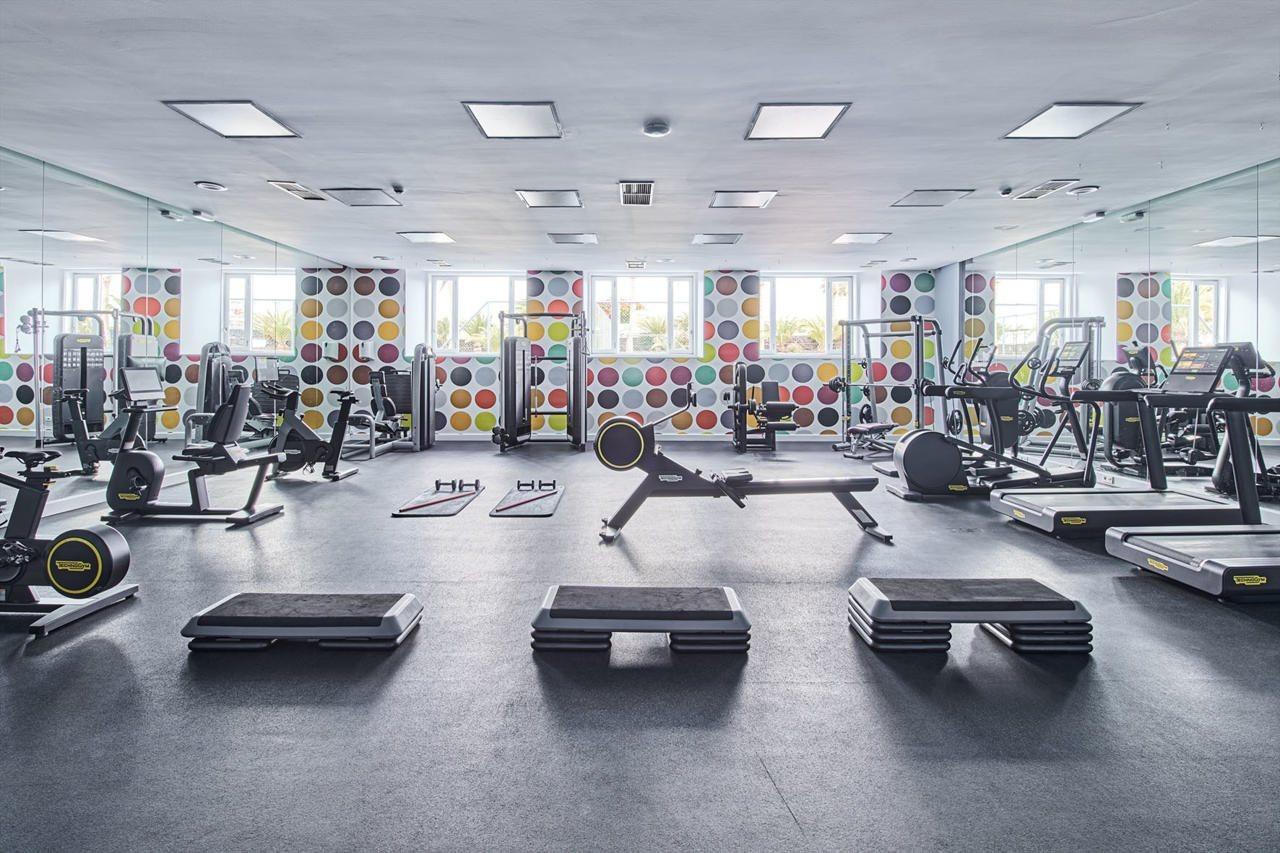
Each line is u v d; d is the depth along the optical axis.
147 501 3.91
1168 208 4.91
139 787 1.42
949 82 2.94
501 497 4.73
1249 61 2.74
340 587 2.76
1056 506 3.64
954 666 2.03
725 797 1.39
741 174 4.34
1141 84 2.96
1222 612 2.50
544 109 3.26
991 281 7.24
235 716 1.71
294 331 7.58
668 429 8.54
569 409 8.09
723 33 2.51
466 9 2.34
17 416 4.94
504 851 1.23
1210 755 1.56
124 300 5.70
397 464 6.44
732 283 8.47
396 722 1.69
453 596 2.65
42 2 2.29
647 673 1.97
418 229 6.07
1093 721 1.71
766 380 7.91
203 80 2.93
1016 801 1.38
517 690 1.86
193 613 2.46
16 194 4.68
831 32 2.50
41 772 1.47
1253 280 4.37
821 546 3.45
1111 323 5.55
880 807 1.36
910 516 4.18
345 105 3.20
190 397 6.04
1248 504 3.16
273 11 2.35
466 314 8.68
